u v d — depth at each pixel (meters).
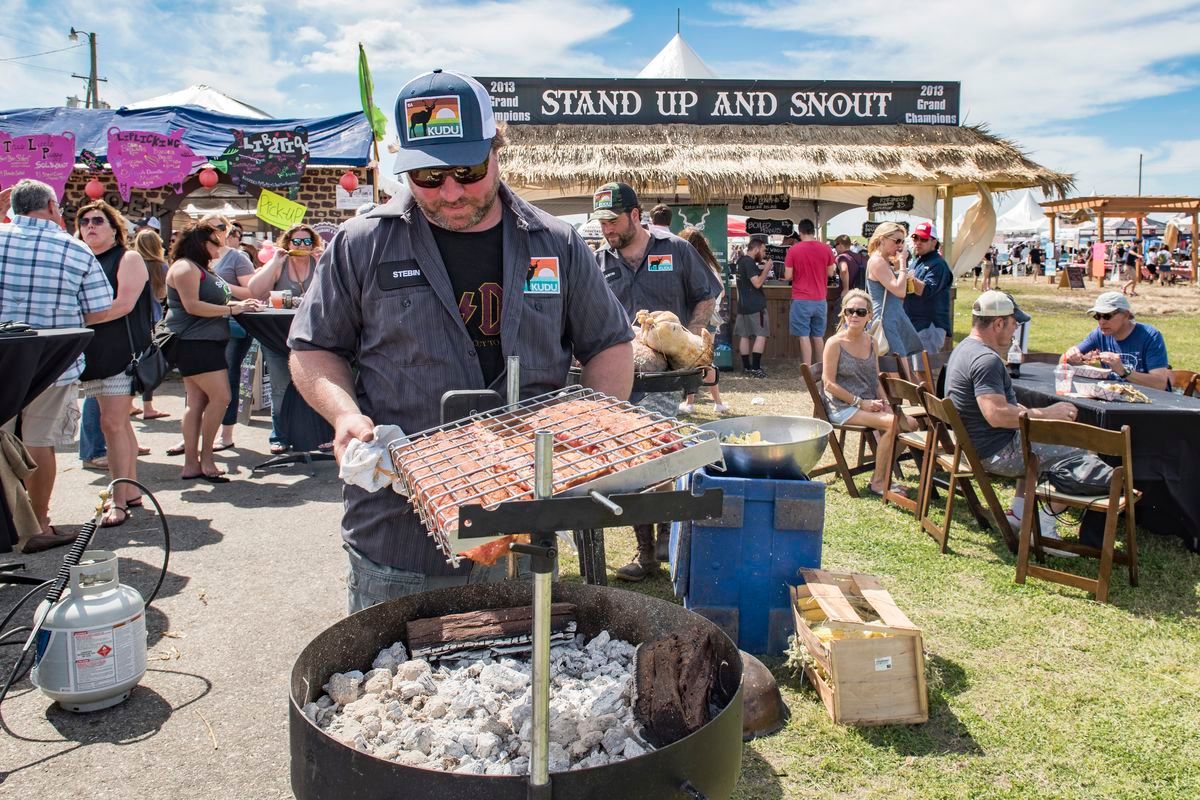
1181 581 4.48
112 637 3.13
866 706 3.15
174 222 14.77
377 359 2.18
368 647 2.08
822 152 12.11
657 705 1.79
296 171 10.85
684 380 3.68
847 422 6.08
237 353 7.38
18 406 3.83
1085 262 35.88
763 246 11.58
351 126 11.34
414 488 1.63
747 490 3.64
